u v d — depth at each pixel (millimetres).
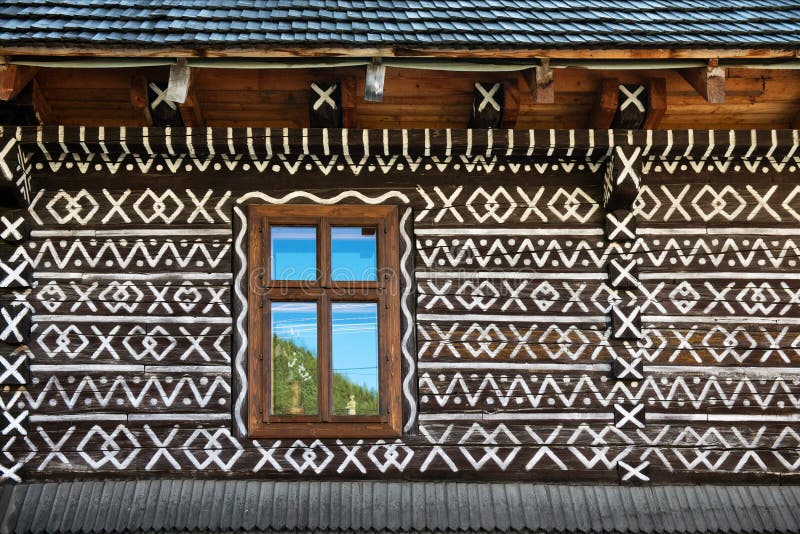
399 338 7891
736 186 8242
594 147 7938
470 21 7773
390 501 7535
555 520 7512
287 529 7398
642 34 7590
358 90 7941
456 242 8062
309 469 7672
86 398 7727
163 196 8047
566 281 8039
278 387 7844
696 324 8008
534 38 7438
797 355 8000
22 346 7773
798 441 7871
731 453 7836
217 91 7977
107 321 7840
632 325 7941
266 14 7707
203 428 7711
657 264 8086
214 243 7988
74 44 7156
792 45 7453
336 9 7895
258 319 7867
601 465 7781
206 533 7367
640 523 7523
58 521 7387
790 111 8398
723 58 7551
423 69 7711
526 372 7887
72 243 7941
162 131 7781
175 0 7891
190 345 7824
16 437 7652
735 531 7527
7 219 7891
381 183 8125
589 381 7898
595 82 8023
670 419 7867
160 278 7918
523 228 8109
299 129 7824
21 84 7453
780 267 8133
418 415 7789
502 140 7867
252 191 8070
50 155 7992
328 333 7891
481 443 7770
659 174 8219
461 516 7492
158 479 7629
